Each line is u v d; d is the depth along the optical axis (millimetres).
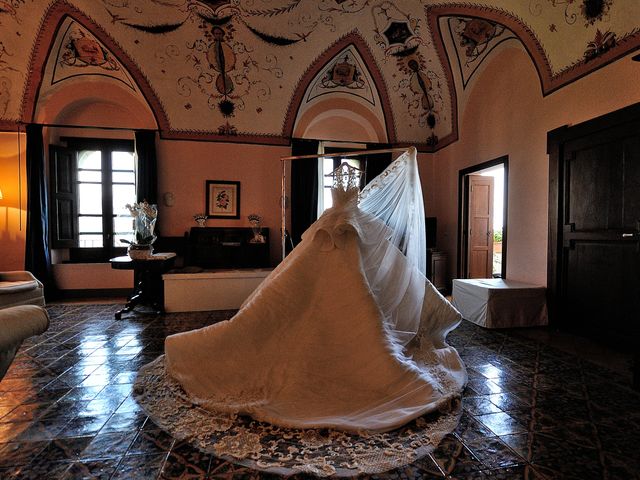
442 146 5848
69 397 2047
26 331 1587
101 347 2990
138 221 4137
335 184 2619
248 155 5684
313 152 5809
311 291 2273
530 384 2252
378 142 6047
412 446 1529
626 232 2873
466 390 2152
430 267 5574
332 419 1700
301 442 1558
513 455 1499
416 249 2646
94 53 4848
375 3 4441
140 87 5168
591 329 3229
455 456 1484
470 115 5090
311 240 2445
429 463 1435
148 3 4324
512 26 3812
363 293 2166
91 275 5473
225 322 2250
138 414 1844
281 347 2131
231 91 5324
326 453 1480
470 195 5363
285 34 4832
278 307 2189
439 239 6000
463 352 2893
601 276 3133
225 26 4695
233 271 4715
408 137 5984
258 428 1677
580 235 3309
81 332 3457
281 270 2508
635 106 2764
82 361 2650
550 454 1508
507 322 3629
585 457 1491
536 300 3678
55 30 4535
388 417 1702
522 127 4094
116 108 5527
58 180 5348
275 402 1858
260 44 4934
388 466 1402
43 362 2629
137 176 5285
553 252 3609
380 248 2520
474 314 3826
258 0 4379
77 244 5547
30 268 5043
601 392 2139
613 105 2984
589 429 1716
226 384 2047
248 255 5379
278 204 5773
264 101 5477
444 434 1626
